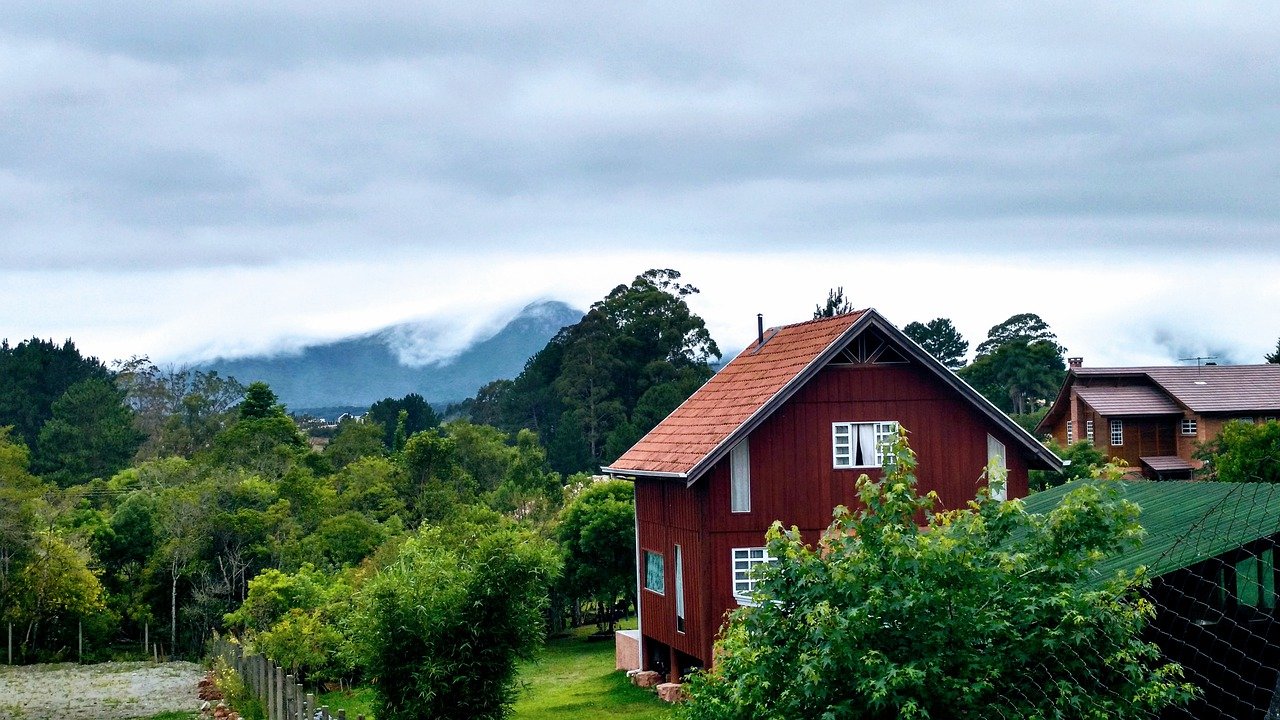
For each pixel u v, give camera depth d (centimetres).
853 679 1039
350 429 8412
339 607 3544
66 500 5919
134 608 5341
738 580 2855
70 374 11938
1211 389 6525
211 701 3025
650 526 3275
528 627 2108
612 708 2873
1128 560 1452
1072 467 4981
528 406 11356
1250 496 1669
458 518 5484
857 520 1135
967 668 1010
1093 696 1003
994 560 1073
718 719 1173
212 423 10169
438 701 2030
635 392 10306
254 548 5356
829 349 2869
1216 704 1458
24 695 3538
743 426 2823
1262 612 1493
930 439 2939
